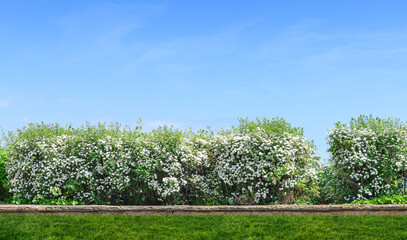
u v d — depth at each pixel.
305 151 9.04
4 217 6.77
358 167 9.12
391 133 9.03
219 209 7.42
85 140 8.97
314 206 7.39
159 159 8.80
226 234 6.00
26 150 9.23
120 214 7.26
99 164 8.66
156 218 6.93
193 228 6.32
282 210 7.36
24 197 9.27
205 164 9.47
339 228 6.24
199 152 9.32
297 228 6.27
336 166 9.44
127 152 8.87
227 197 9.30
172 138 9.09
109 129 9.27
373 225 6.39
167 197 9.16
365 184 9.06
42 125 9.67
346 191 9.40
